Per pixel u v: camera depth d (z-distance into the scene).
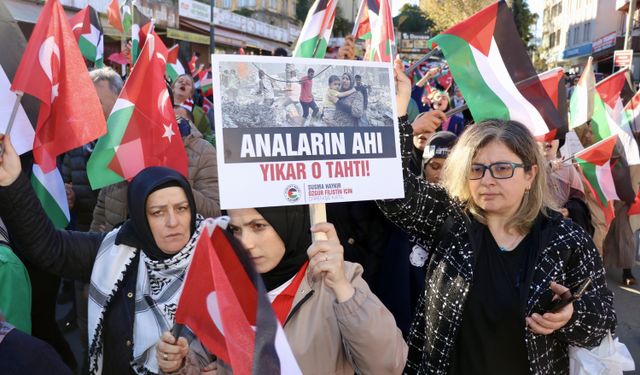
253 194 1.62
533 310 1.98
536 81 2.97
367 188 1.75
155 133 2.99
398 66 2.76
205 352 1.99
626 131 5.00
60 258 2.22
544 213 2.11
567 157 4.75
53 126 2.50
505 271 2.05
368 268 2.91
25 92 2.30
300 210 1.83
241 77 1.63
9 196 2.09
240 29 28.73
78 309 3.63
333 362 1.75
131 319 2.13
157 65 3.00
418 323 2.28
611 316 2.02
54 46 2.43
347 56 3.79
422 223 2.31
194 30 24.53
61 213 2.77
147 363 2.10
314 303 1.78
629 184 4.65
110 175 2.94
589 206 4.86
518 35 2.98
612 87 5.58
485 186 2.05
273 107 1.66
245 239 1.79
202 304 1.64
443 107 5.86
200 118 6.73
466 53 3.00
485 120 2.18
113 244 2.24
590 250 2.05
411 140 2.38
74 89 2.48
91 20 5.95
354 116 1.75
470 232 2.11
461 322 2.06
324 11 2.93
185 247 2.19
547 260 2.01
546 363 2.00
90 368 2.19
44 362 1.50
